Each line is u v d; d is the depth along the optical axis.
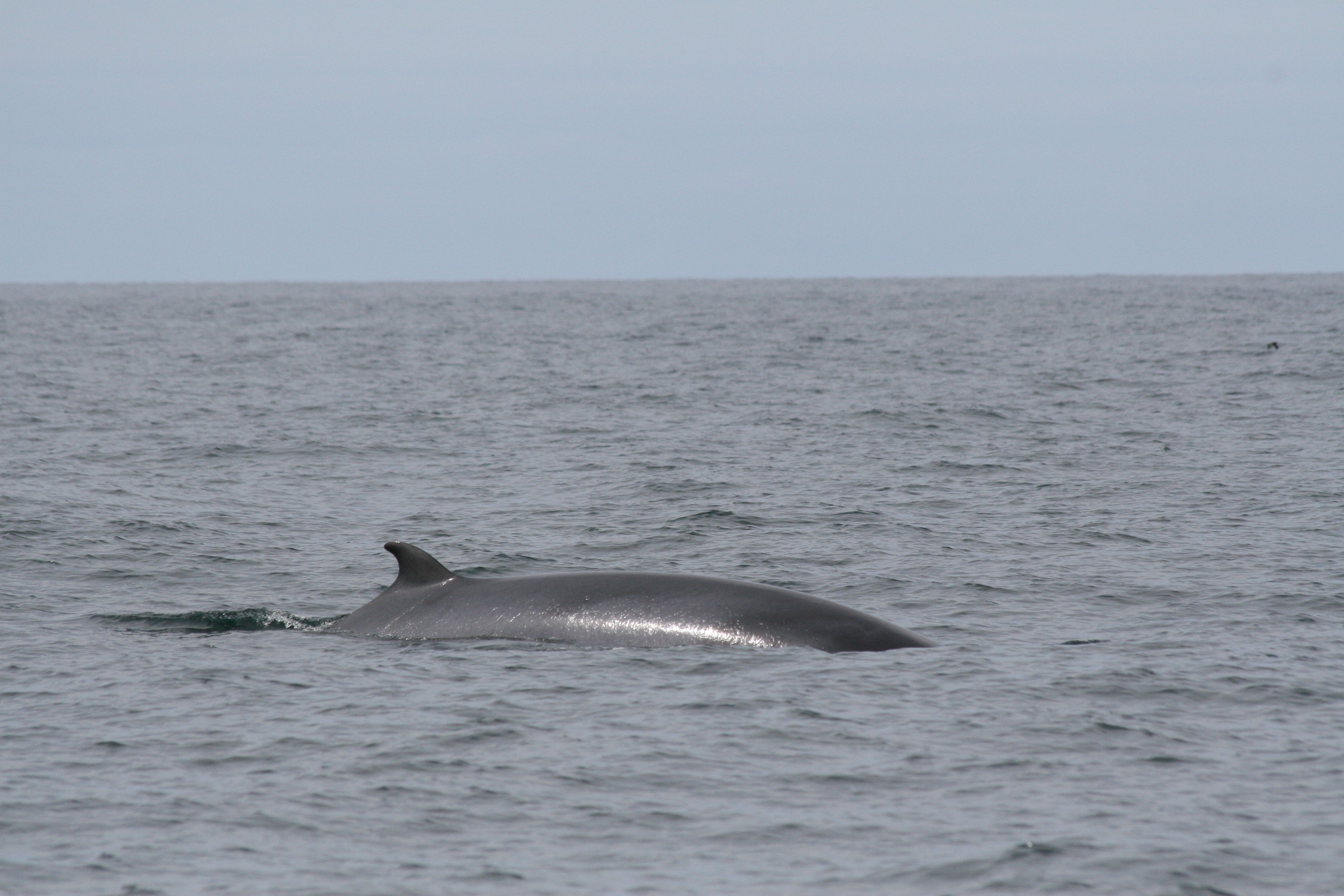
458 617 59.31
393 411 163.62
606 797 40.31
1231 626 62.84
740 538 86.25
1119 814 38.72
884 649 56.00
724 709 48.22
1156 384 183.75
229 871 35.03
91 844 36.69
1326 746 44.50
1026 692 50.34
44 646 58.44
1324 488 101.62
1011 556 80.12
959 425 144.00
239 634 60.50
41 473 112.31
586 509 97.19
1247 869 34.75
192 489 106.44
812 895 33.75
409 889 34.00
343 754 43.94
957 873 34.78
